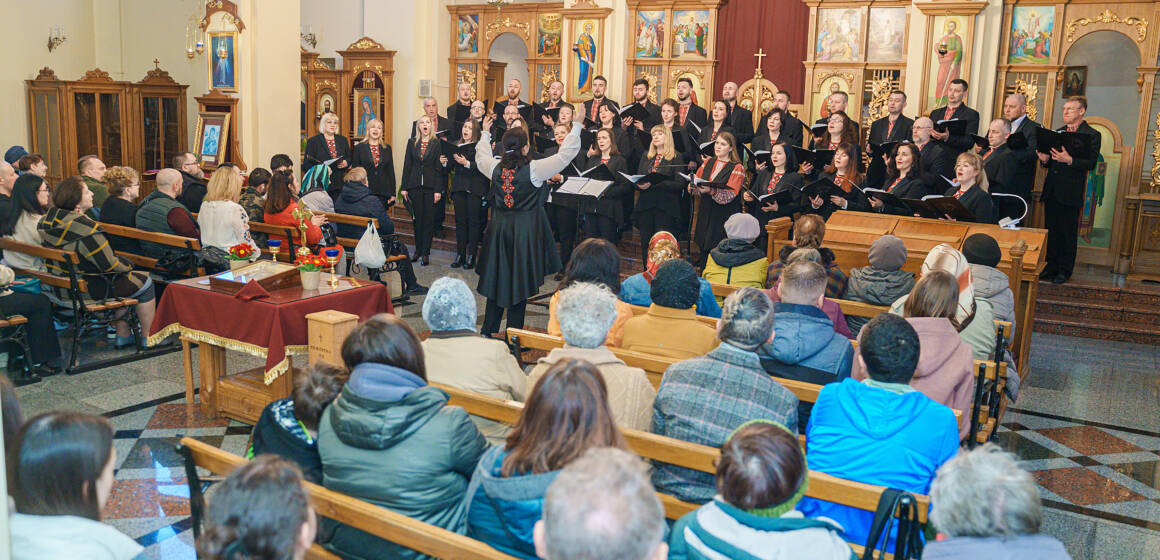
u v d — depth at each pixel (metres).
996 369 4.38
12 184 7.32
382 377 2.71
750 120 10.30
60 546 2.11
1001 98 10.17
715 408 2.97
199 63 14.03
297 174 12.12
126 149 12.81
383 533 2.59
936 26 10.17
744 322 3.04
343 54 14.52
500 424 3.55
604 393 2.37
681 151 9.81
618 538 1.56
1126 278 9.19
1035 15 9.90
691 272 3.94
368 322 2.86
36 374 6.18
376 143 11.10
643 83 10.60
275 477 1.86
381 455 2.69
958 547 2.04
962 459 2.13
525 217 6.75
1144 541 4.34
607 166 9.26
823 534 2.16
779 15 11.40
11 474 2.19
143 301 6.84
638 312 4.98
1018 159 8.70
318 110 15.00
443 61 14.23
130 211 7.64
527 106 11.82
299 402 2.88
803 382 3.66
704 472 2.92
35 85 12.76
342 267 8.12
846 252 7.50
